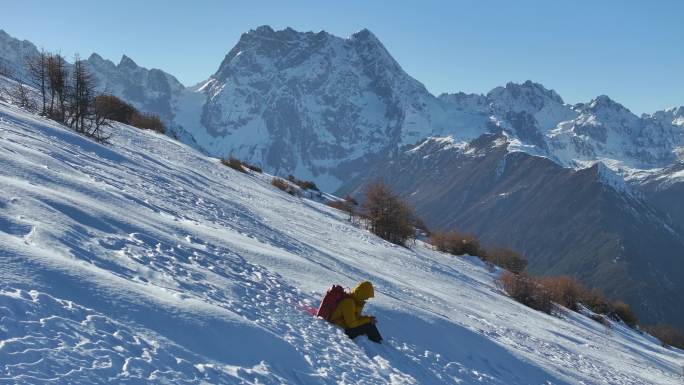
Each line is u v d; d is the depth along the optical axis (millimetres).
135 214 10094
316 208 38875
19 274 5258
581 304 41250
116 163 17609
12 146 11938
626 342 29219
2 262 5332
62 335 4680
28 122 17625
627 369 17562
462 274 30328
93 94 24719
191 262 8602
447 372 8922
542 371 11414
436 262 31141
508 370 10594
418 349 9398
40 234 6688
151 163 22438
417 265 25312
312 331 7918
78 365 4395
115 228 8492
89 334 4879
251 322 6688
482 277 33531
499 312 19938
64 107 24234
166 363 5020
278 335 7004
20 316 4648
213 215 14867
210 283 7910
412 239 39781
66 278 5586
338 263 15211
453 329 10938
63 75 24125
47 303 5000
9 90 26297
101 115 25781
